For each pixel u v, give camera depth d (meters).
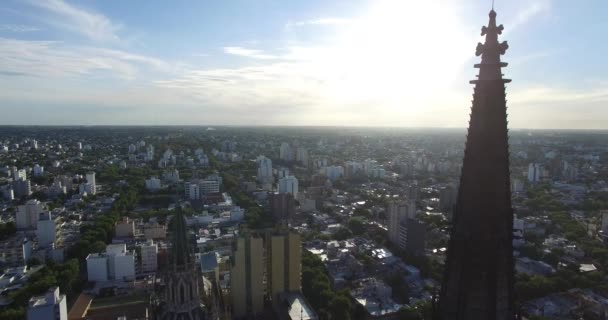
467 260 43.72
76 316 192.25
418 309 196.38
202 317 105.06
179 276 101.25
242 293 196.38
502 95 43.41
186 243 102.81
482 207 43.56
